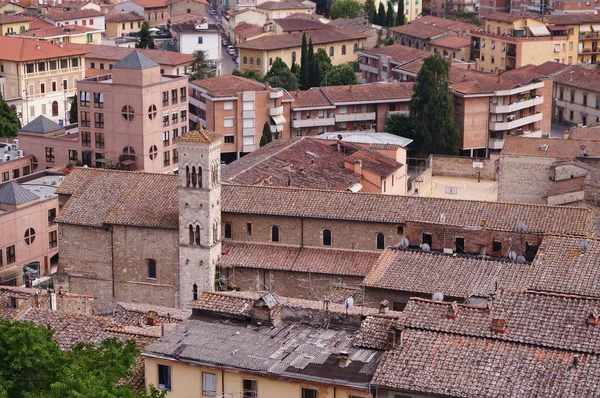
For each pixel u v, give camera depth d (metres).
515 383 130.50
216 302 154.38
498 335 137.38
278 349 143.62
